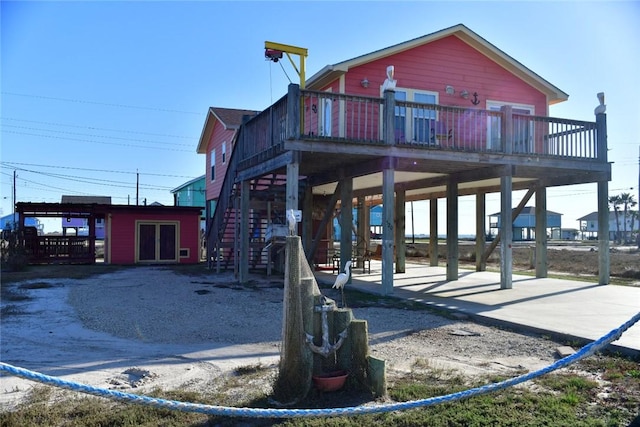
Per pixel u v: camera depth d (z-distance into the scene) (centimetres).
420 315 823
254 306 920
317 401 415
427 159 1059
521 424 366
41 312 871
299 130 958
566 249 3256
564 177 1355
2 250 1812
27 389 460
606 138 1234
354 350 443
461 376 484
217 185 2242
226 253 1803
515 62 1426
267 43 1272
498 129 1168
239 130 1376
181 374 509
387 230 1032
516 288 1150
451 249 1349
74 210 2044
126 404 416
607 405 403
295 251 434
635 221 7988
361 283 1261
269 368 525
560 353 572
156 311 873
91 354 592
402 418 379
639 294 1036
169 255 2181
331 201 1284
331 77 1295
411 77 1343
